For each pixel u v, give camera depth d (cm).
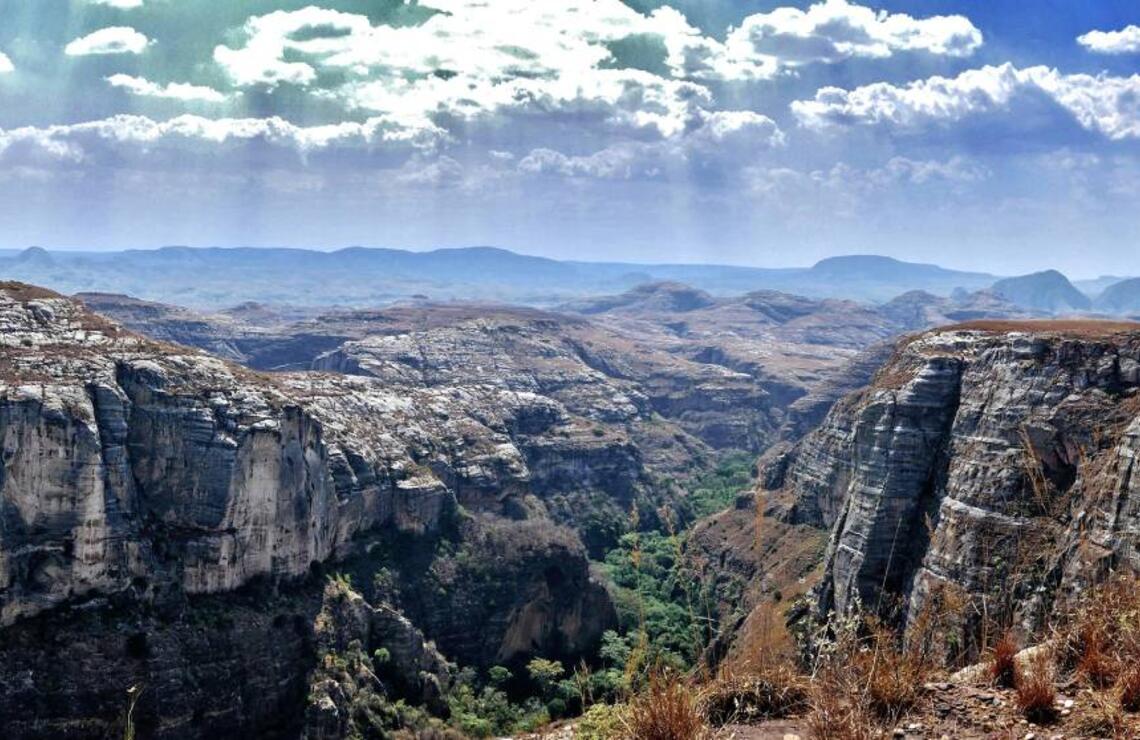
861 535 7325
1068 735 1306
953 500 6506
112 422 7881
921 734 1353
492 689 9094
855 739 1315
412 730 7888
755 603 8812
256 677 7762
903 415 7525
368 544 10250
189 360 8912
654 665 1608
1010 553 5597
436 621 9969
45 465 7138
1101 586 1744
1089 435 5762
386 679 8606
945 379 7550
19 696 6569
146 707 7019
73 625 7069
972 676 1541
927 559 6366
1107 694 1358
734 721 1512
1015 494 6041
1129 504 4200
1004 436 6494
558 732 1744
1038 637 1786
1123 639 1468
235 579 8188
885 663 1485
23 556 6988
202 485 8138
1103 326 7856
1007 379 6850
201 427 8231
